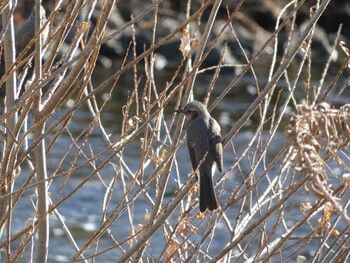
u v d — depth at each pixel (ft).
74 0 31.94
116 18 189.57
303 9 194.70
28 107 31.09
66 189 92.22
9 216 30.94
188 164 102.06
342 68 34.58
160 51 183.11
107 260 72.59
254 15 200.34
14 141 31.17
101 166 30.83
